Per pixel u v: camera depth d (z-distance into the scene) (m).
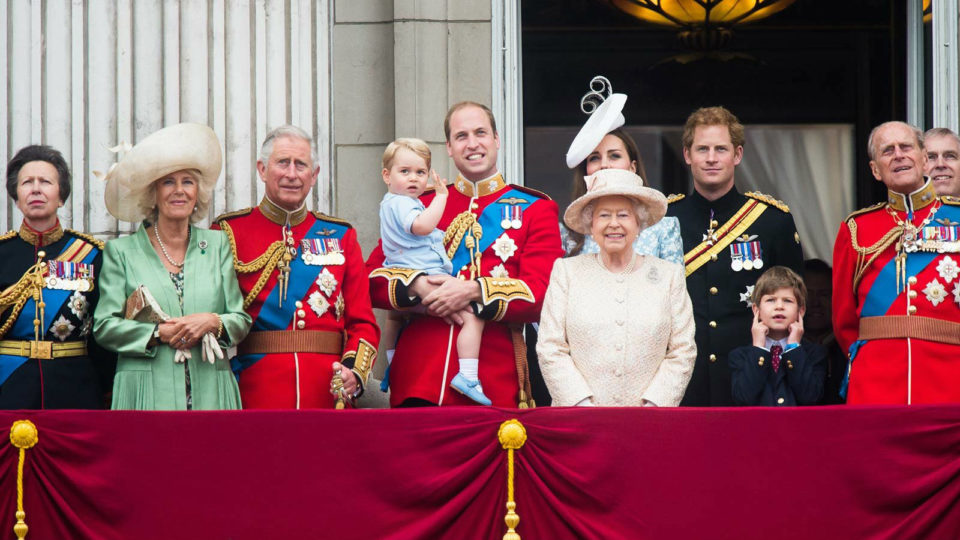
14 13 32.28
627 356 24.50
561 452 22.89
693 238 28.08
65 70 32.31
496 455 22.94
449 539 22.84
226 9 32.56
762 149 41.94
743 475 22.70
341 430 23.00
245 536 22.84
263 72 32.50
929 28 32.81
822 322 38.91
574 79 42.09
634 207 25.14
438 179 26.00
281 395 25.20
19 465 23.08
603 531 22.64
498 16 32.31
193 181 25.23
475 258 26.31
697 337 27.34
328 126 32.53
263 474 22.97
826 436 22.73
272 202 26.25
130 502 22.98
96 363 25.78
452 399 25.53
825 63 42.00
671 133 42.25
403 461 22.89
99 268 25.78
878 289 25.72
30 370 24.98
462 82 32.19
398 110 31.95
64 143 32.19
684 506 22.69
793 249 27.98
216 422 23.11
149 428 23.12
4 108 32.12
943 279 25.34
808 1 41.84
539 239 26.41
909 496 22.55
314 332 25.61
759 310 26.11
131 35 32.44
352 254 26.27
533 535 22.81
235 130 32.34
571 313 24.88
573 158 27.91
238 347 25.81
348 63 32.56
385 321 30.16
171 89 32.34
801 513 22.62
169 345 24.55
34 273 25.31
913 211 25.94
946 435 22.61
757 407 22.94
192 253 25.36
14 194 25.86
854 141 41.78
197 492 22.95
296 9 32.66
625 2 42.03
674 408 22.89
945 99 32.06
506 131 32.31
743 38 42.19
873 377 25.38
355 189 32.31
